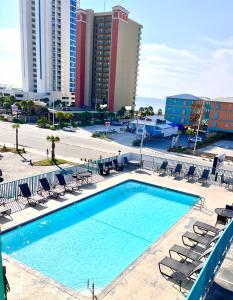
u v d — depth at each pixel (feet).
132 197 62.13
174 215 54.03
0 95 325.42
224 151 148.15
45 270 34.47
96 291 30.60
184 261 34.01
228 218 46.39
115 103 298.35
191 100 233.35
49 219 48.08
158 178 73.51
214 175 72.28
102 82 306.35
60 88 359.87
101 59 301.43
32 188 56.59
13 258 34.14
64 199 54.29
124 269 34.50
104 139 157.79
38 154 103.71
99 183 66.08
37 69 345.31
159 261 35.01
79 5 359.66
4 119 211.00
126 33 293.23
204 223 43.27
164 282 30.89
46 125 190.80
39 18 325.83
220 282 29.78
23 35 338.13
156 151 135.74
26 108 217.77
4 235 41.14
